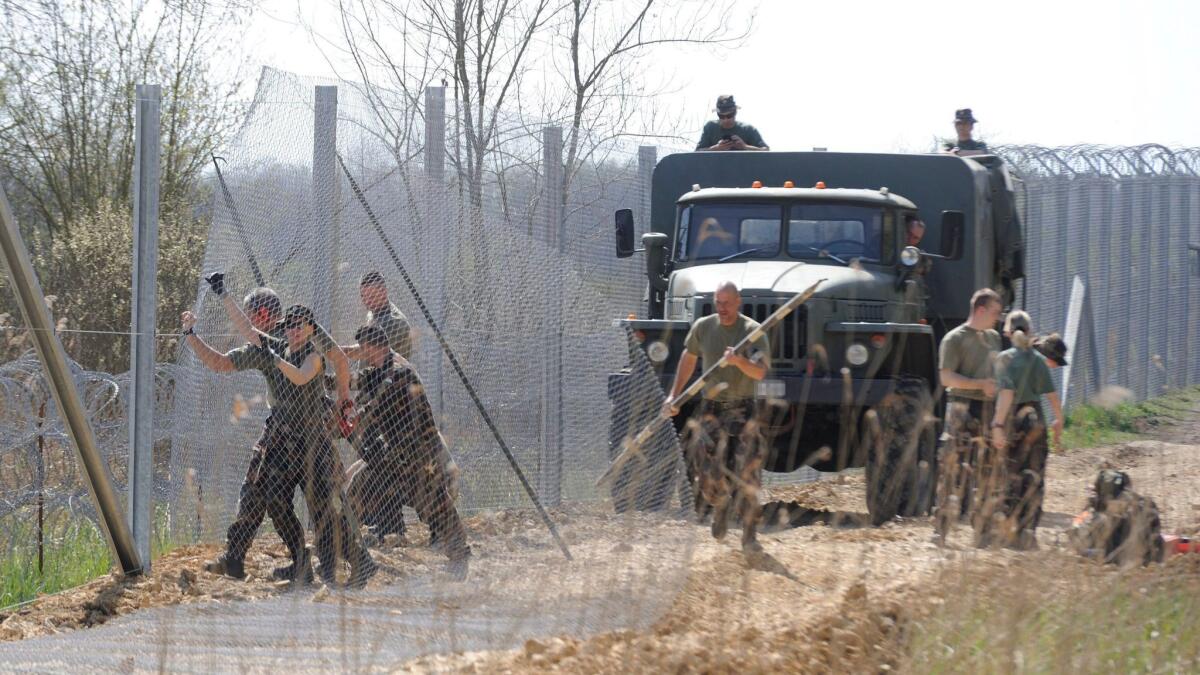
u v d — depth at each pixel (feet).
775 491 156.04
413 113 105.50
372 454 85.66
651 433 83.10
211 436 95.25
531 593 71.15
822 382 129.29
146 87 99.35
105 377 106.73
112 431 109.60
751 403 110.32
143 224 99.76
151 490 98.63
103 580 96.37
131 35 215.10
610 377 91.61
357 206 94.02
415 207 95.96
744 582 78.18
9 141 212.64
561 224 132.67
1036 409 111.65
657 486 81.82
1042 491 110.83
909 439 113.29
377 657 65.16
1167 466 144.05
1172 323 247.50
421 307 92.07
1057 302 232.53
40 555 101.81
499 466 88.84
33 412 102.99
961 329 115.85
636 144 151.02
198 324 95.30
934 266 158.71
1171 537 93.61
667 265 154.20
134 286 99.76
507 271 95.09
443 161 111.14
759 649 68.33
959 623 70.49
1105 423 192.54
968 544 94.73
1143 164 236.22
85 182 213.46
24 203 219.61
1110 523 84.94
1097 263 237.25
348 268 90.48
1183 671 68.90
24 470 102.32
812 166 160.04
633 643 67.51
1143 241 245.04
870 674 67.41
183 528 96.68
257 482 91.15
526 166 129.49
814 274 141.28
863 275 143.02
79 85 212.84
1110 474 98.02
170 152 214.07
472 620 69.67
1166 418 190.08
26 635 82.89
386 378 86.17
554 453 90.02
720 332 115.96
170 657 66.44
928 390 131.54
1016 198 192.85
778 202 150.82
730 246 150.71
